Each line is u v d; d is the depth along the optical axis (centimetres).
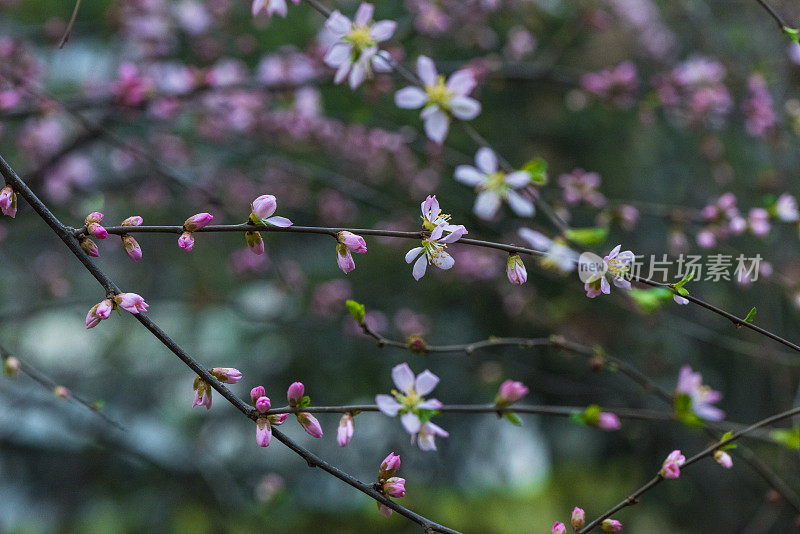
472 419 881
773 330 454
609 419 202
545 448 968
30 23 609
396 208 448
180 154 535
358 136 480
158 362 845
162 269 786
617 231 636
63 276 618
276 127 471
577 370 671
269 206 155
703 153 533
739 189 589
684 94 387
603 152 751
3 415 665
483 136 711
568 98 438
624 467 877
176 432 780
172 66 457
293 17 589
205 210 532
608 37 660
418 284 739
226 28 521
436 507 852
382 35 230
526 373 527
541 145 754
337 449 824
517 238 396
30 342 791
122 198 589
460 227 163
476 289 666
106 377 796
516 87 710
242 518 686
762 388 583
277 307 680
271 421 158
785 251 452
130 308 151
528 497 909
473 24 468
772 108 401
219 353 845
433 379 177
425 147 436
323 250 835
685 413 218
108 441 558
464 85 233
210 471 602
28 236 598
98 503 758
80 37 571
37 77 447
